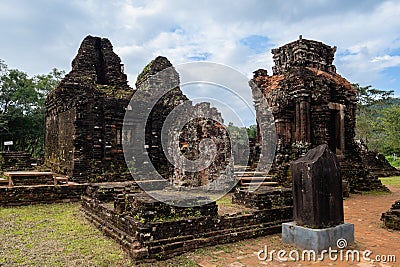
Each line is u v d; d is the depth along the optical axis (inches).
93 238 279.6
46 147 737.0
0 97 1285.7
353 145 671.1
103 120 577.0
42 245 260.7
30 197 449.7
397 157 1770.4
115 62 692.1
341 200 273.3
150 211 247.4
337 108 636.7
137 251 223.8
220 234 270.4
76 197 478.0
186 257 235.9
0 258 230.8
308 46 674.8
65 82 632.4
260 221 304.3
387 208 446.0
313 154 275.3
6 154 812.0
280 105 643.5
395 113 1596.9
